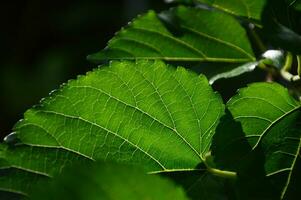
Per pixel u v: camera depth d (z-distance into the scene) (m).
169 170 0.64
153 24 0.73
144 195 0.55
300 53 0.66
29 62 2.72
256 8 0.69
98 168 0.54
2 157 0.62
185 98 0.64
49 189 0.54
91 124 0.63
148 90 0.63
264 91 0.64
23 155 0.62
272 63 0.69
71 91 0.63
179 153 0.64
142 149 0.64
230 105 0.64
